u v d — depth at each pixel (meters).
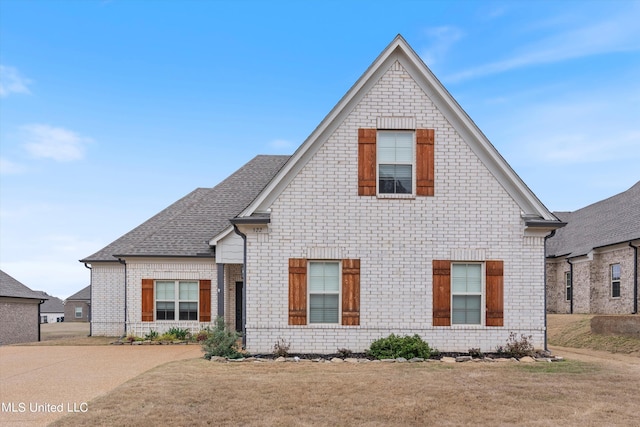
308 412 7.99
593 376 10.87
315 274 14.20
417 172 14.17
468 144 14.27
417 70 14.27
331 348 13.87
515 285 14.09
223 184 24.75
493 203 14.21
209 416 7.78
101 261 23.53
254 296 13.97
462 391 9.35
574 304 28.73
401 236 14.09
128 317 20.30
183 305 20.64
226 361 12.98
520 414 7.91
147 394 9.12
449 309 14.01
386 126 14.23
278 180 14.06
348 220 14.09
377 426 7.32
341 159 14.20
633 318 16.41
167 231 21.77
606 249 25.75
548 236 14.19
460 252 14.06
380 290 13.99
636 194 29.75
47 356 15.47
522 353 13.55
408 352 13.24
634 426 7.35
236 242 19.14
